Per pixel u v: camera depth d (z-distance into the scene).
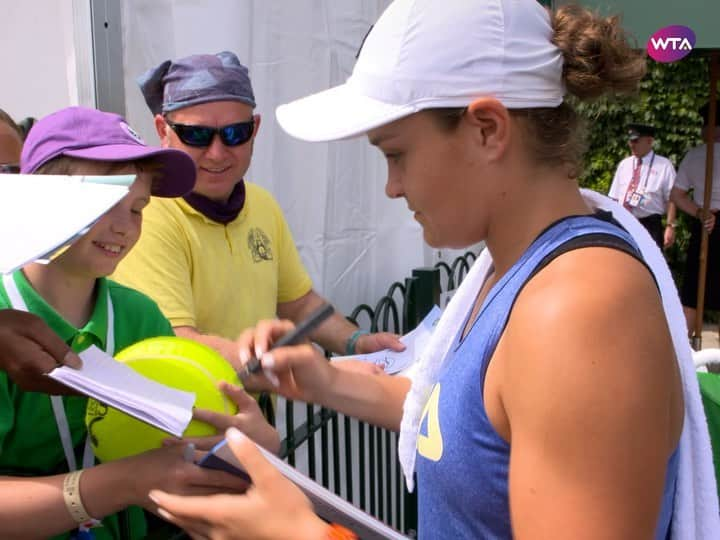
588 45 1.01
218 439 1.29
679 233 8.54
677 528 1.04
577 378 0.81
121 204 1.46
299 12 2.96
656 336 0.84
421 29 1.00
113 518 1.58
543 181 1.03
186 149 2.16
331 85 3.27
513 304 0.94
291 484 1.01
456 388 1.01
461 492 1.01
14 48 2.45
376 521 1.08
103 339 1.53
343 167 3.41
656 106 8.40
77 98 2.26
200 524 1.04
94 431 1.32
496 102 0.98
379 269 3.85
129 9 2.29
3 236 0.92
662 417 0.83
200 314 2.25
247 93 2.23
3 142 2.02
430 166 1.03
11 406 1.35
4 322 1.22
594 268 0.87
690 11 4.36
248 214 2.43
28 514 1.19
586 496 0.80
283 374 1.51
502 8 1.00
